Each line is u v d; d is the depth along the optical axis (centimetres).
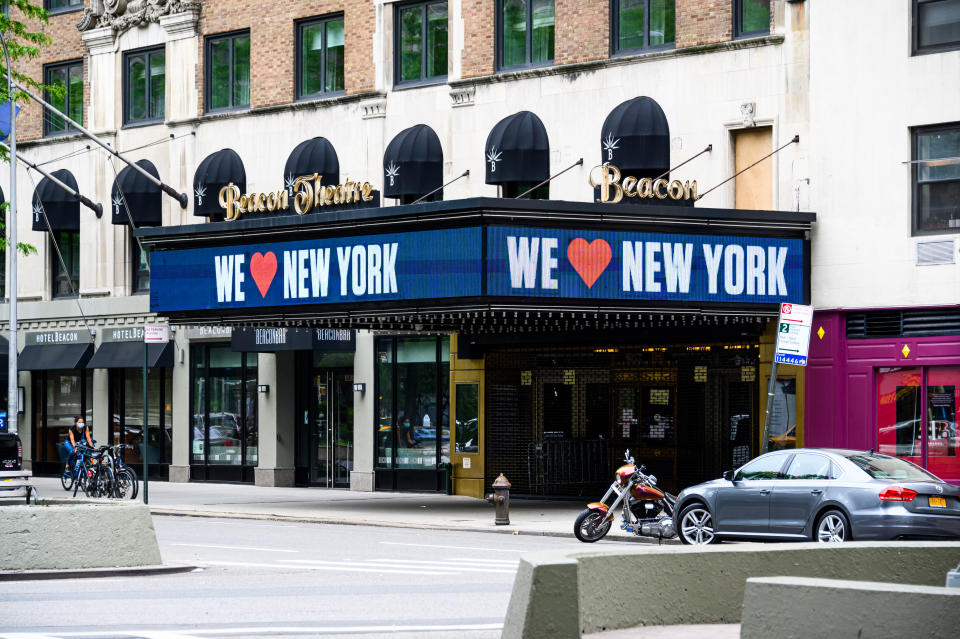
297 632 1194
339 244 2689
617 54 3009
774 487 1955
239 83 3688
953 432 2564
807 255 2739
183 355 3784
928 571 1096
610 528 2295
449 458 3259
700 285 2628
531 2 3147
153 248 2998
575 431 3134
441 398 3288
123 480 3014
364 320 2828
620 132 2875
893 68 2653
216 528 2464
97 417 3991
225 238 2880
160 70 3875
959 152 2592
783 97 2778
